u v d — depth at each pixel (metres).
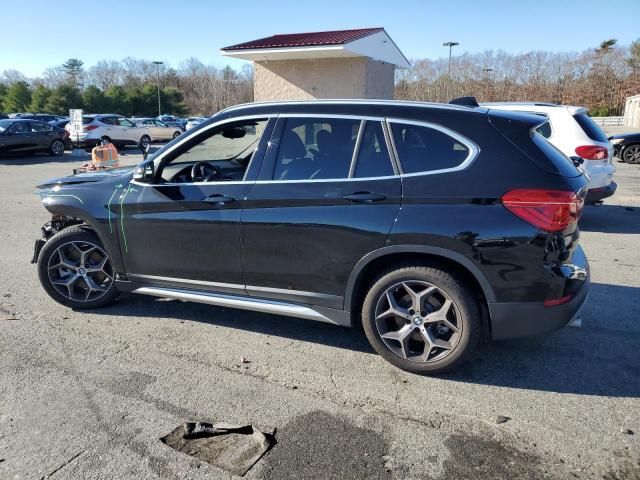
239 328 4.19
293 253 3.54
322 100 3.63
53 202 4.27
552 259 3.06
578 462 2.57
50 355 3.70
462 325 3.24
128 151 24.73
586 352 3.75
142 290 4.23
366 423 2.90
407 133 3.32
